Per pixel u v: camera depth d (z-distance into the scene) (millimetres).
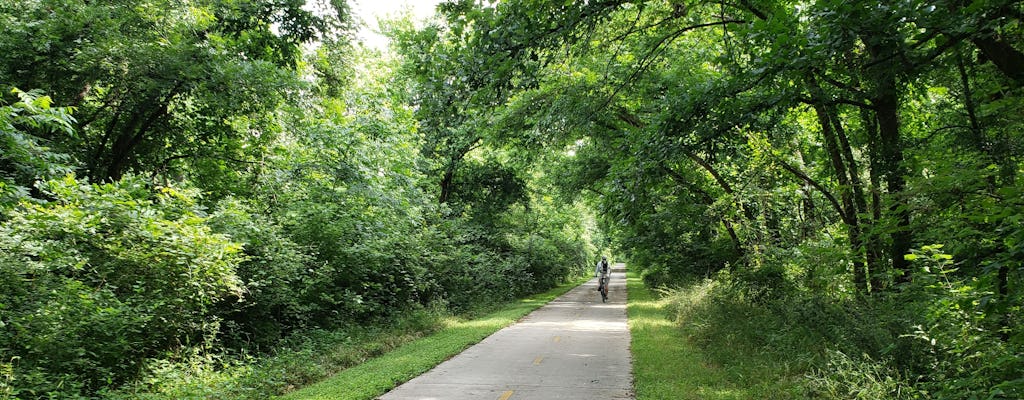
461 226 27312
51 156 8766
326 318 12930
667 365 8594
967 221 5520
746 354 8922
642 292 29797
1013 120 6273
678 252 22141
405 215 17391
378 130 17641
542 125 14688
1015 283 4316
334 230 13430
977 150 6898
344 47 17703
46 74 12117
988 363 4867
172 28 13273
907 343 6348
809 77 7562
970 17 5176
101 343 6898
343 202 14852
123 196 8211
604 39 10930
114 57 11758
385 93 20281
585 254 59500
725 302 12125
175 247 8039
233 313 10547
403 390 7301
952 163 5691
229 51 13992
